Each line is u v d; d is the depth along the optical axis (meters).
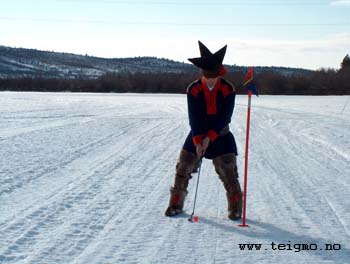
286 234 5.93
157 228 6.12
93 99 57.09
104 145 14.40
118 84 102.94
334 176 9.76
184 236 5.82
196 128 6.29
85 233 5.89
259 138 16.44
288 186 8.74
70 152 12.74
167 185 8.79
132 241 5.62
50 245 5.44
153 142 15.37
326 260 5.08
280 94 86.88
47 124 21.58
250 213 6.88
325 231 6.07
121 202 7.46
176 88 100.56
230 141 6.50
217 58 6.18
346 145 14.38
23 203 7.29
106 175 9.67
